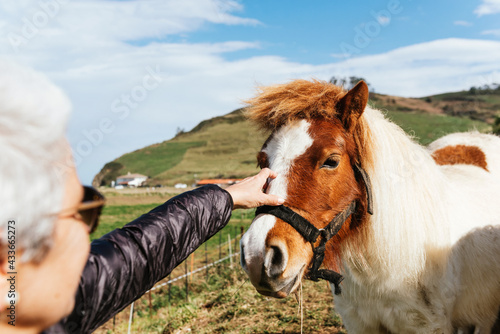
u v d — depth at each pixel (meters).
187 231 1.25
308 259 2.30
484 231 2.87
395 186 2.50
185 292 7.71
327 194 2.31
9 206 0.54
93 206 0.73
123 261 1.11
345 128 2.44
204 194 1.34
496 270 2.83
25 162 0.55
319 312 5.46
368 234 2.53
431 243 2.56
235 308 6.01
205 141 85.88
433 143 4.30
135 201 40.34
